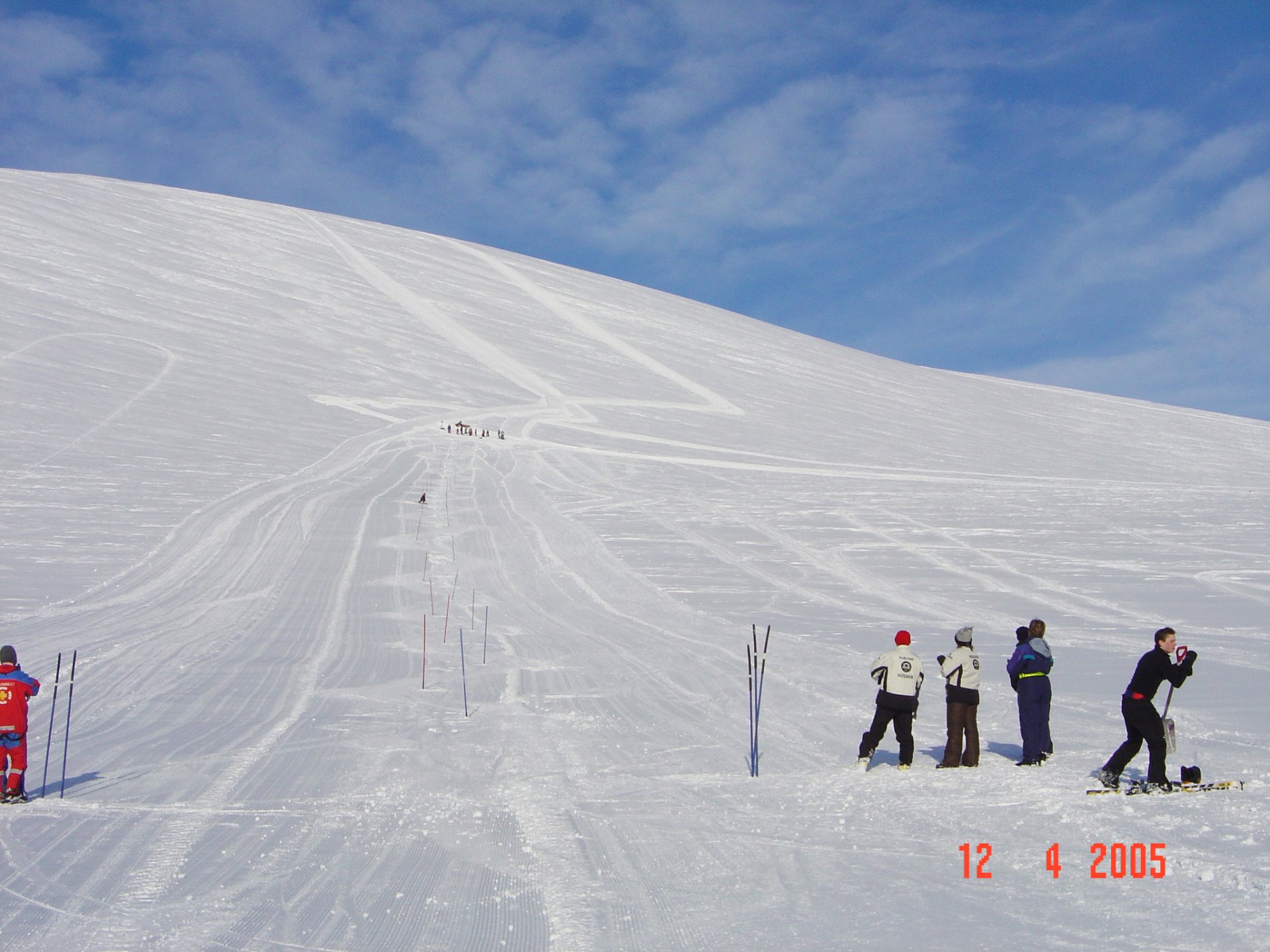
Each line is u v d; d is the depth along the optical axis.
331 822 6.80
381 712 10.62
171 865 5.91
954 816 6.73
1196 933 4.55
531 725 10.16
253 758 8.63
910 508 32.94
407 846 6.30
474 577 20.97
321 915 5.14
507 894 5.45
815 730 10.14
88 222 72.38
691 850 6.20
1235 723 10.16
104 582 18.20
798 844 6.28
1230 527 29.56
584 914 5.14
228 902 5.32
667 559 23.61
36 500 24.44
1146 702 7.25
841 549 25.53
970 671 8.50
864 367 83.88
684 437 50.44
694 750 9.16
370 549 22.94
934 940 4.62
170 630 14.86
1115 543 26.80
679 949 4.67
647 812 7.09
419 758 8.69
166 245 72.75
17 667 7.57
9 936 4.83
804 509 32.38
